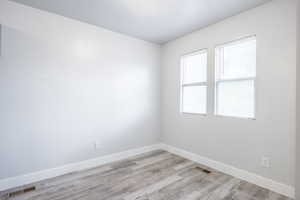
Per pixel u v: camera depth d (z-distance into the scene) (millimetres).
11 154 2164
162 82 3830
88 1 2131
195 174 2541
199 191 2084
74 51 2637
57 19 2473
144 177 2445
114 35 3076
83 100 2742
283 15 1977
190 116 3162
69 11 2385
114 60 3092
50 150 2449
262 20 2158
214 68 2734
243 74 2434
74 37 2633
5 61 2113
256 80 2219
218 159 2682
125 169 2725
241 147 2385
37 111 2342
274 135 2059
